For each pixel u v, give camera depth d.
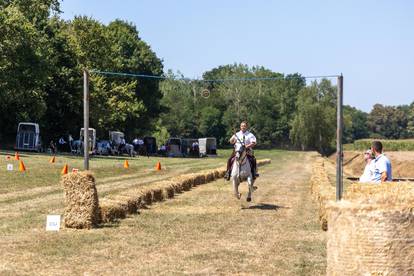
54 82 73.12
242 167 21.97
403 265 8.34
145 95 94.44
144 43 95.56
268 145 143.00
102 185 28.91
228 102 146.25
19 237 14.59
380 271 8.38
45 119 74.00
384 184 13.54
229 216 19.30
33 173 32.34
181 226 16.94
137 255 12.94
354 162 76.81
